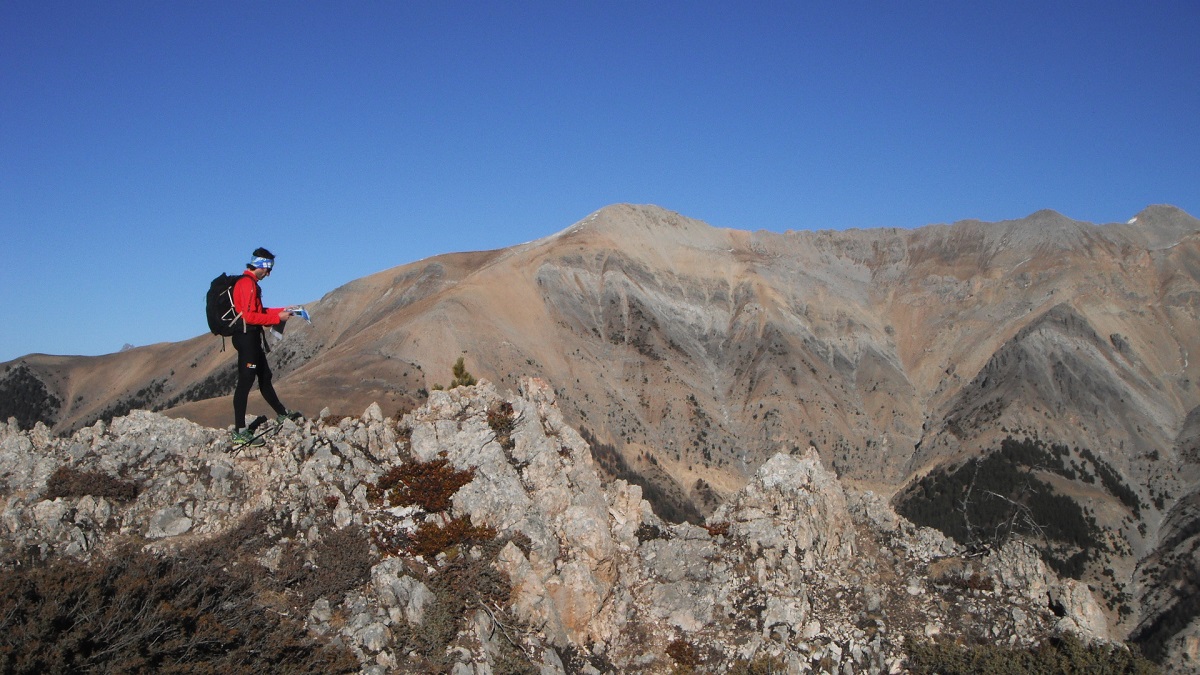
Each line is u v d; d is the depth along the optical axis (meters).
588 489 24.44
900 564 27.16
